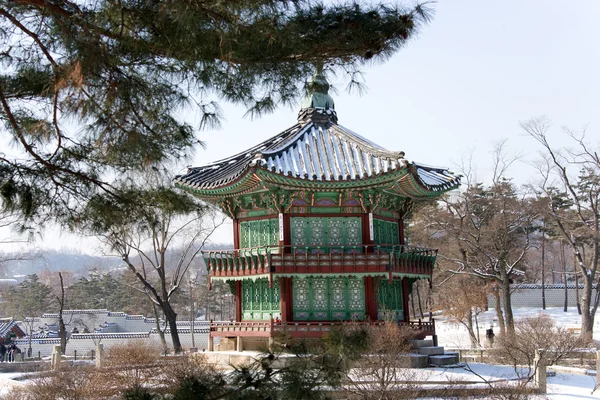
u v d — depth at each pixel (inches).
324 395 359.9
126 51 484.7
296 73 531.2
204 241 2192.4
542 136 2802.7
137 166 525.7
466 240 2267.5
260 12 462.9
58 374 1138.0
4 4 495.5
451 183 1414.9
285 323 1247.5
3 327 3179.1
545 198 2513.5
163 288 2074.3
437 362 1251.8
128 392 377.1
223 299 4471.0
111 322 3715.6
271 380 357.1
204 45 469.4
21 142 531.2
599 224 2620.6
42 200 531.2
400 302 1408.7
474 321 3051.2
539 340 1460.4
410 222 2893.7
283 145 1327.5
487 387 1020.5
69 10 471.2
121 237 597.9
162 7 426.6
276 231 1309.1
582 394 1093.1
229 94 530.9
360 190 1293.1
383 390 838.5
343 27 509.7
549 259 4606.3
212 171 1417.3
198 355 1243.8
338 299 1301.7
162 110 518.3
